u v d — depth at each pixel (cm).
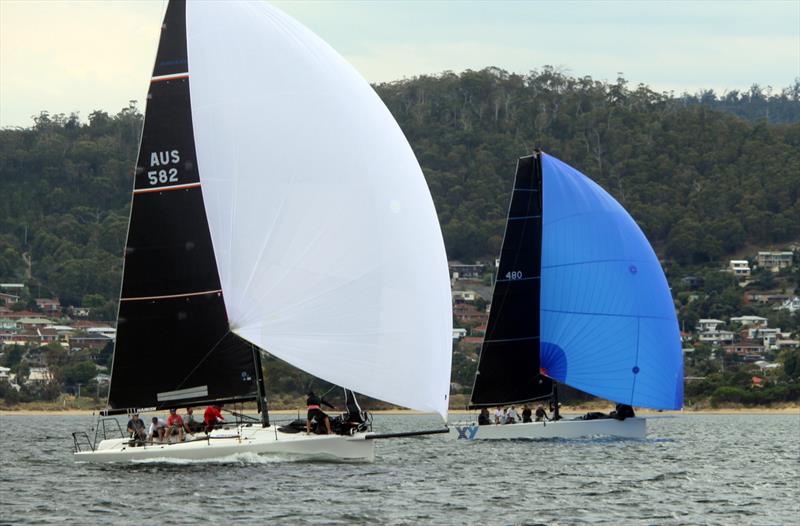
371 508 7944
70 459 12275
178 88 9725
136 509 7812
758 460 12725
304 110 9594
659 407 13900
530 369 14238
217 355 9594
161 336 9625
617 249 13912
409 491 8819
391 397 9381
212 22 9756
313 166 9519
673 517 7962
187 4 9769
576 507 8331
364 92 9812
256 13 9806
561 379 14100
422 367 9481
